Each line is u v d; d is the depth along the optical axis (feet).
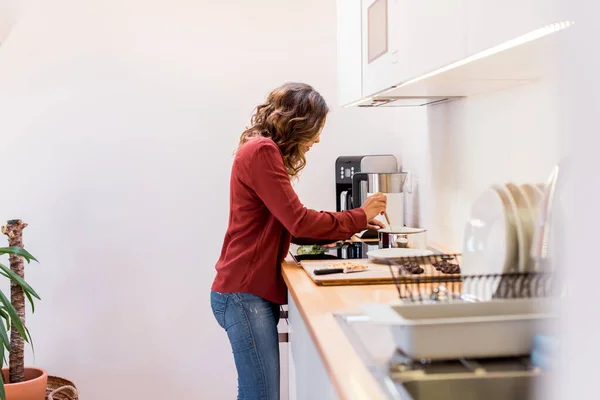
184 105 11.26
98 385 11.41
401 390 3.30
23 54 10.98
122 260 11.32
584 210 2.09
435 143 8.98
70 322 11.31
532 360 3.66
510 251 4.42
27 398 9.52
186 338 11.50
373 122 11.54
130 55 11.14
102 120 11.15
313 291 6.02
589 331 2.10
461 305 4.04
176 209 11.35
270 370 7.44
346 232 7.32
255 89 11.36
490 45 3.97
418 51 5.45
